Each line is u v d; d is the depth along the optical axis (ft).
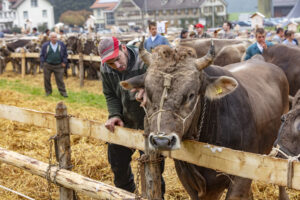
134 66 12.29
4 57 60.59
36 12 306.55
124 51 12.16
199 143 9.84
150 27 28.40
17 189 17.39
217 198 12.60
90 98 39.01
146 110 9.95
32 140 23.90
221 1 232.73
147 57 10.08
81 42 50.19
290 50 23.53
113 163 13.96
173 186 17.20
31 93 42.42
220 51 30.22
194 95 9.54
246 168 8.95
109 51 11.67
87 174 18.84
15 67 63.57
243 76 15.23
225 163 9.36
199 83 9.77
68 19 300.20
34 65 58.49
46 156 21.30
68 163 12.49
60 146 12.35
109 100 13.24
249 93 13.84
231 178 11.79
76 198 13.30
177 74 9.39
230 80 9.91
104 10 284.20
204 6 240.73
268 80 16.42
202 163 9.87
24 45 64.28
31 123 13.55
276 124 15.12
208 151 9.68
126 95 12.48
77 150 21.44
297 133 10.99
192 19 245.65
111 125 11.37
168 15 254.68
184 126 9.39
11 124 27.17
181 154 10.37
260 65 17.46
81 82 46.93
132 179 14.70
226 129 11.63
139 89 10.39
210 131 11.43
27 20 101.76
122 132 11.16
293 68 22.95
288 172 8.21
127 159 14.01
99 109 33.37
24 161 12.81
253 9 287.89
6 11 314.96
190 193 12.42
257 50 25.02
